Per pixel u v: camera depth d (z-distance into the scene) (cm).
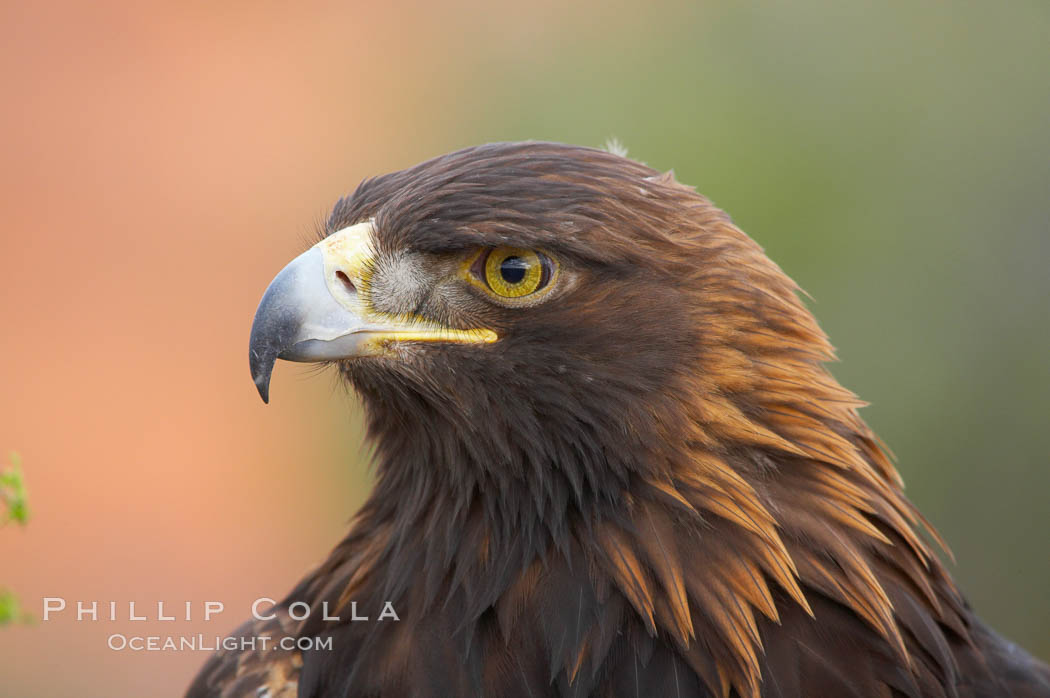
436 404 522
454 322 519
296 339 518
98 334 2369
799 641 492
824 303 1328
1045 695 554
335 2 2723
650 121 1503
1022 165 1365
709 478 498
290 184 2567
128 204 2548
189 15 2723
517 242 504
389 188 547
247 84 2683
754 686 482
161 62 2694
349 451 1959
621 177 525
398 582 527
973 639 560
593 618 495
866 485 521
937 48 1430
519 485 516
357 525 575
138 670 1742
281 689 538
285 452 2064
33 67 2670
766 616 492
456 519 526
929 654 512
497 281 514
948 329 1316
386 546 543
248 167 2605
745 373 508
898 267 1333
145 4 2714
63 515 2059
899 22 1441
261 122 2641
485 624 507
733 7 1522
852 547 504
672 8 1603
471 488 525
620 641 492
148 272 2467
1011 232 1346
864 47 1450
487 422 516
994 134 1388
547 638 494
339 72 2669
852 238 1348
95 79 2689
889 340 1313
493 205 509
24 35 2675
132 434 2198
